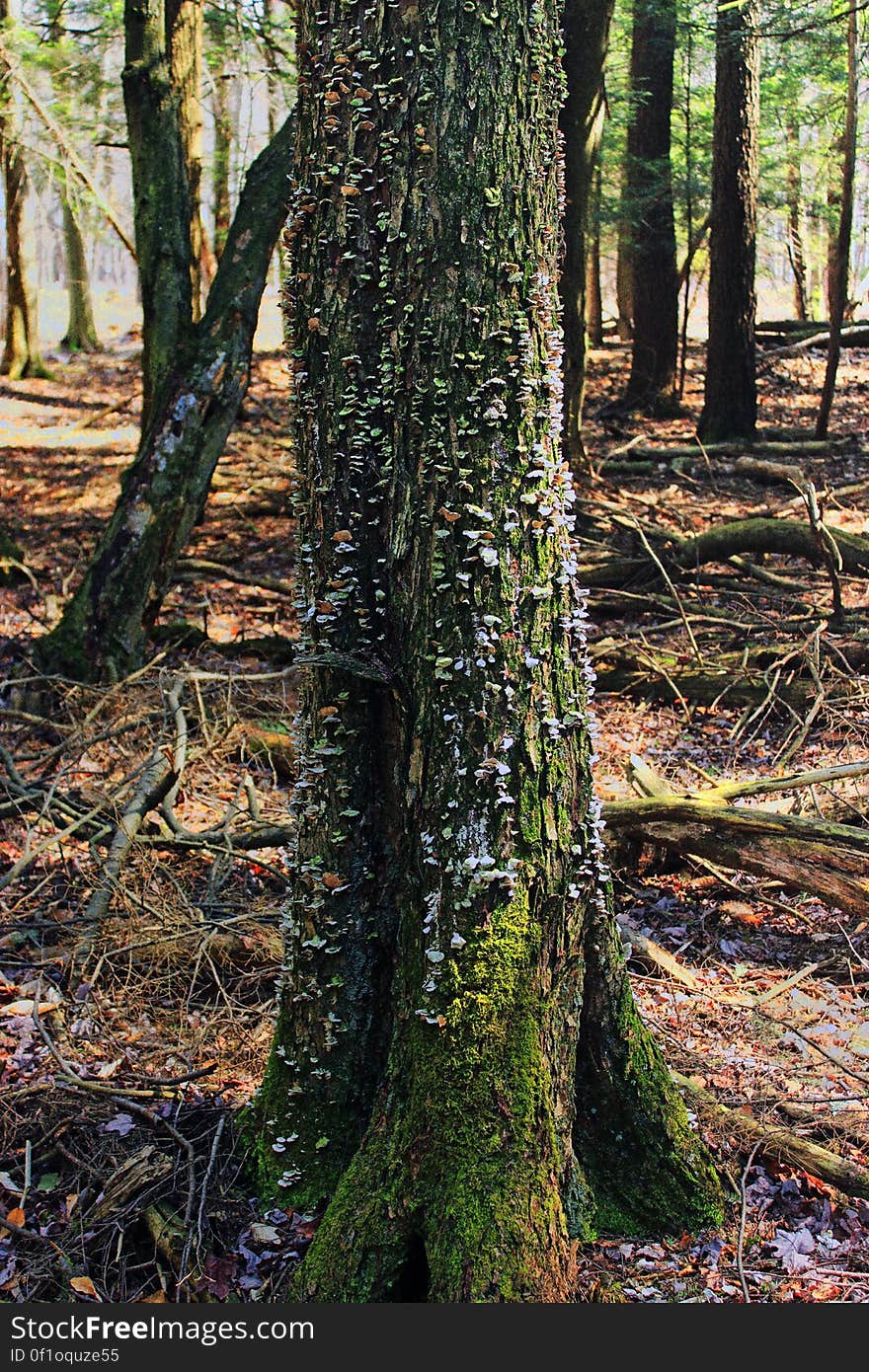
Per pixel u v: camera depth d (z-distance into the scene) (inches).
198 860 229.5
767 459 579.5
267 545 487.5
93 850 216.1
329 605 126.6
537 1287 113.1
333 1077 131.4
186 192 348.5
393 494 123.6
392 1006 129.4
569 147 417.1
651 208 650.2
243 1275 123.9
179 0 493.7
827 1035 172.2
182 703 275.1
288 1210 130.3
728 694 312.7
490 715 119.9
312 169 125.8
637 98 629.3
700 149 714.8
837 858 197.0
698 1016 178.5
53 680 283.4
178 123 346.6
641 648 336.8
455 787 120.2
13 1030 172.2
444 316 119.3
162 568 331.9
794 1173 140.4
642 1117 132.6
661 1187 132.4
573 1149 129.2
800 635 335.9
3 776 253.6
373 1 120.2
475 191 118.6
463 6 118.0
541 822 122.1
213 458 339.9
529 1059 120.0
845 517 483.5
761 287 1440.7
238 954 189.9
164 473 331.3
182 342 341.4
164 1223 127.9
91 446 689.6
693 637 344.8
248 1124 139.3
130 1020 176.4
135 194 347.6
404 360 121.4
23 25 469.7
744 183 580.1
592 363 784.9
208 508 532.4
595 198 578.2
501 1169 116.8
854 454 580.1
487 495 119.5
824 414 582.2
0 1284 122.7
